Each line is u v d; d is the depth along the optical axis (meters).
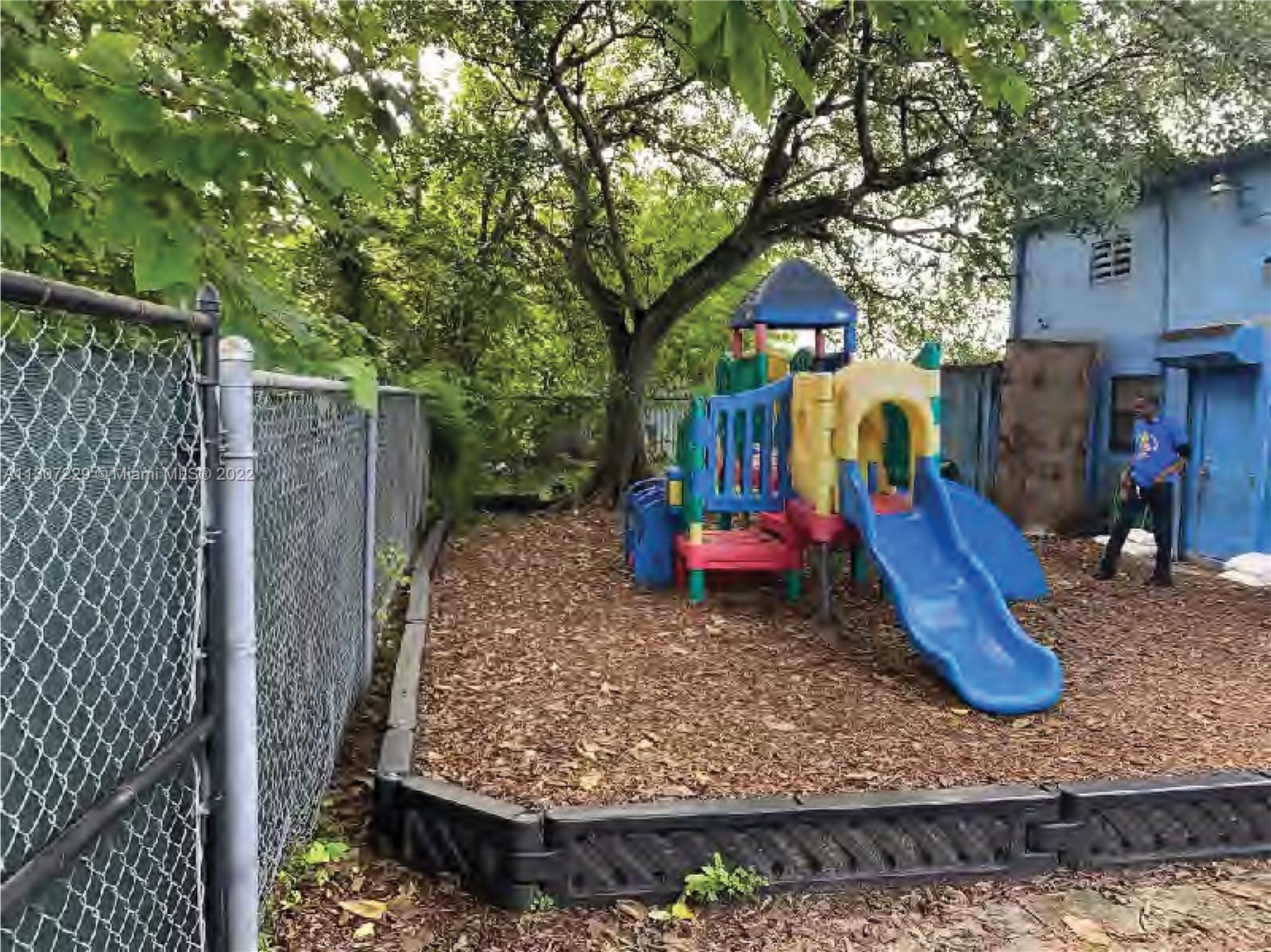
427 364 11.29
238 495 2.13
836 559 8.29
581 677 5.36
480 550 9.58
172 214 2.39
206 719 2.05
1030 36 7.78
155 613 1.84
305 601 3.32
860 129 10.20
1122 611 7.41
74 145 2.18
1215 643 6.51
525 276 12.47
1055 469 11.77
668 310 12.75
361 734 4.54
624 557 9.12
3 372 1.34
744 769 4.07
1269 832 3.74
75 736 1.54
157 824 1.88
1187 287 10.61
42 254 2.61
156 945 1.88
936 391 6.63
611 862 3.21
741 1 1.83
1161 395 10.95
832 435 6.61
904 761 4.23
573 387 14.64
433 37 8.45
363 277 10.49
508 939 2.99
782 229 11.98
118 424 1.68
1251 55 8.51
